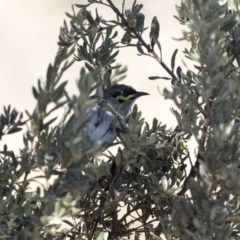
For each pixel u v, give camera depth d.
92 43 7.41
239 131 5.49
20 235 5.80
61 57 6.32
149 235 7.07
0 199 5.83
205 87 5.32
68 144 4.74
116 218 7.08
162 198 6.80
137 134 6.67
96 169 5.25
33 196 5.22
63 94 4.99
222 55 5.70
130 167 7.54
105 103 7.25
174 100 5.39
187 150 7.25
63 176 5.32
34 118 4.91
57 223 5.01
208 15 5.44
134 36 7.75
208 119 5.57
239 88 5.42
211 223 5.26
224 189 5.36
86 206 7.02
